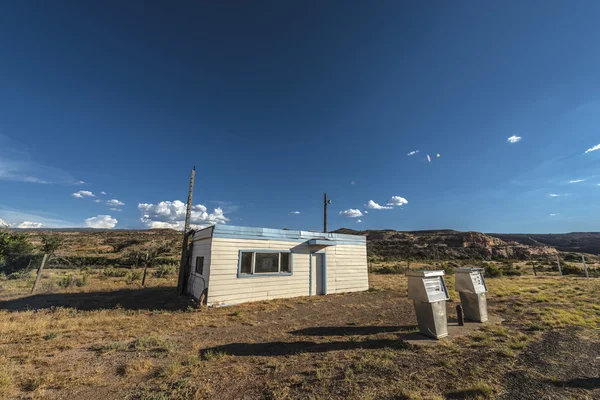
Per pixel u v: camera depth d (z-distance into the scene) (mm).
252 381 3916
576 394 3342
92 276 18703
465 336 5793
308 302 10672
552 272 24844
